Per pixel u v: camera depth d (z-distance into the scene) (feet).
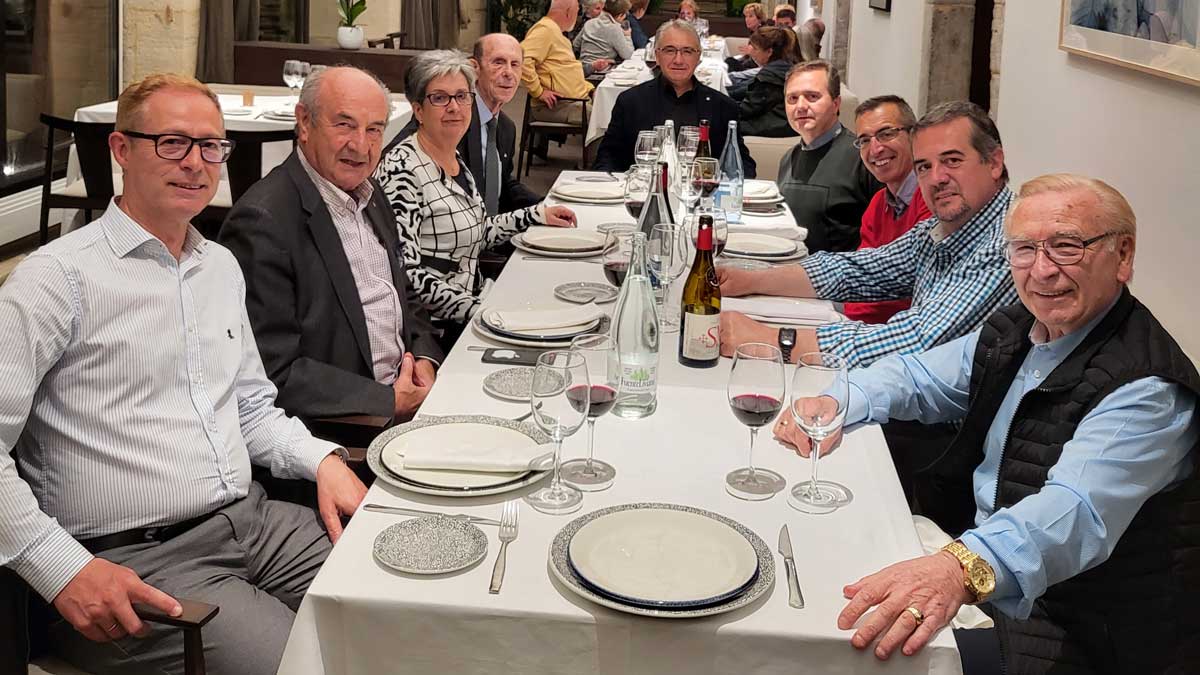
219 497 6.46
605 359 6.85
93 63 23.03
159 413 6.25
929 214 10.68
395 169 10.49
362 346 8.26
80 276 5.99
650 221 10.26
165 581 6.09
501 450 5.85
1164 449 5.54
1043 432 6.02
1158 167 9.96
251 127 17.07
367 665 4.78
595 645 4.64
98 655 5.85
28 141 20.26
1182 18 9.16
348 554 5.04
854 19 31.14
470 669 4.75
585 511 5.48
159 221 6.32
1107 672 5.78
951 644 4.63
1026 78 14.53
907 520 5.53
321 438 7.95
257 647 5.86
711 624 4.57
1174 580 5.67
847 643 4.56
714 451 6.25
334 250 8.14
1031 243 5.92
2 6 18.71
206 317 6.63
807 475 6.03
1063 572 5.31
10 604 5.50
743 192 13.47
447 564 4.92
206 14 25.38
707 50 38.70
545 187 26.18
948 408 7.18
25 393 5.75
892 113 11.12
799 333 8.16
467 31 49.24
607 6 36.55
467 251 10.90
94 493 6.11
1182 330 9.38
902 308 10.61
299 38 34.06
